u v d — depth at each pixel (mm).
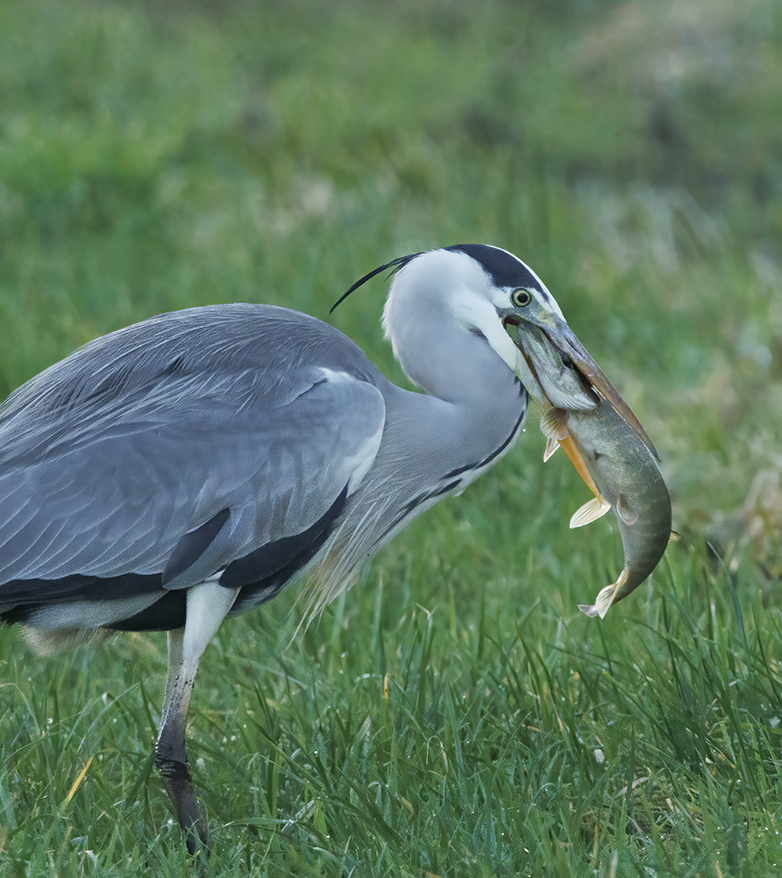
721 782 7121
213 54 25625
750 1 26344
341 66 25875
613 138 23266
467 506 11484
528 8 29922
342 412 7441
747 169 22781
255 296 15812
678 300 16938
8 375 13242
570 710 7875
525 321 8062
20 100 22391
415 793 7055
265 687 8758
